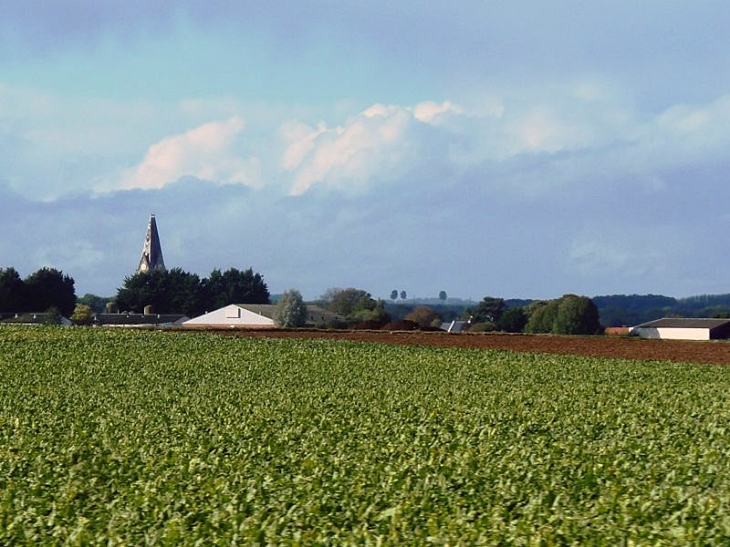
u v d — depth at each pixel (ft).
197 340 313.32
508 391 199.62
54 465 110.52
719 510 81.05
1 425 148.05
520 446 120.98
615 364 265.34
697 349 318.45
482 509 83.66
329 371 240.32
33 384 212.23
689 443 124.16
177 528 76.89
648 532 73.72
